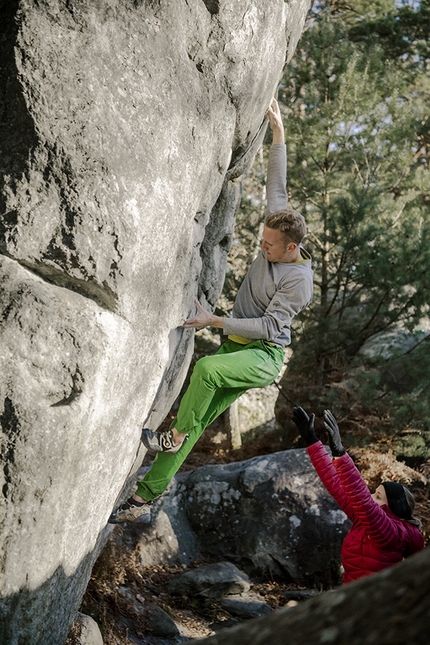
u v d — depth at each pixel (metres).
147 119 3.19
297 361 9.66
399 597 1.34
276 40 4.20
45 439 2.85
